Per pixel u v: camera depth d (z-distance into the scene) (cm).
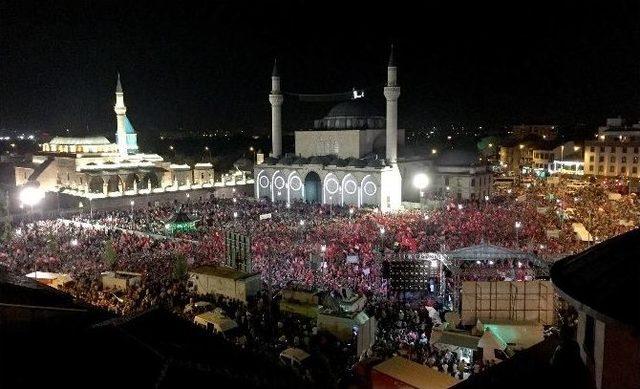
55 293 1473
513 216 6209
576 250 4412
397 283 3697
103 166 9981
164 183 10562
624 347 880
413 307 3381
